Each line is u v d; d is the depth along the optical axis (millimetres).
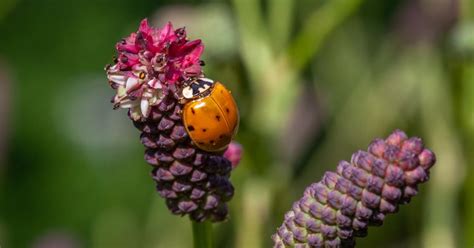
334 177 169
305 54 251
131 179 370
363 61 298
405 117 292
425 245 262
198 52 169
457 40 246
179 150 171
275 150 254
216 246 267
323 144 292
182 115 170
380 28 299
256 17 254
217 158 173
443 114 263
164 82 168
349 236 169
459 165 259
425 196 274
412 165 165
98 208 371
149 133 170
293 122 283
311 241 170
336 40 295
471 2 249
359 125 294
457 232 259
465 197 245
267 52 252
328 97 294
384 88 294
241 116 247
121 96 169
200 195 174
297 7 291
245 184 253
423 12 284
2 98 316
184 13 258
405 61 291
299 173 290
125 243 296
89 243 366
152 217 290
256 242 252
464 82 247
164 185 174
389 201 167
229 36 250
